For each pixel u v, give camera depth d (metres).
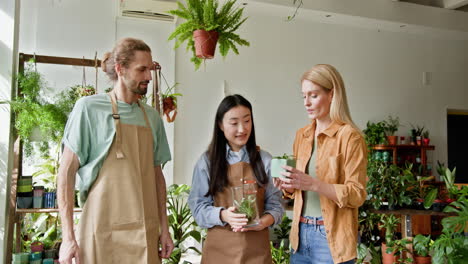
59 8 4.02
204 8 2.16
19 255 2.62
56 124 2.69
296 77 5.18
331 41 5.43
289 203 3.06
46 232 3.21
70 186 1.51
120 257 1.51
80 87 2.91
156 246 1.62
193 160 4.60
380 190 3.04
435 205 3.06
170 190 3.58
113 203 1.51
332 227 1.61
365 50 5.66
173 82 4.49
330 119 1.73
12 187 2.67
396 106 5.84
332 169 1.64
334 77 1.65
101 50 4.16
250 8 4.82
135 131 1.59
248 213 1.57
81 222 1.51
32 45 3.91
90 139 1.54
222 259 1.66
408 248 3.16
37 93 2.81
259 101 4.97
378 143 5.42
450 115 7.50
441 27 5.67
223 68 4.80
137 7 4.06
